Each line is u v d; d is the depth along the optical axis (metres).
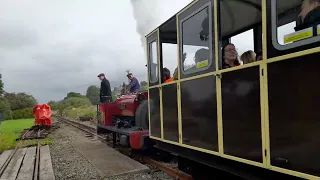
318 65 2.06
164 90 4.62
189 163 4.42
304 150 2.16
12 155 8.35
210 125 3.35
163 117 4.65
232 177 3.48
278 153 2.39
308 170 2.13
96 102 11.52
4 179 5.64
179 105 4.09
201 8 3.55
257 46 3.67
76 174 5.82
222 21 3.31
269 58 2.51
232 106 2.97
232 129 2.97
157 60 4.95
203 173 4.01
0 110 35.12
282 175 2.50
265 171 2.70
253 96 2.68
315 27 2.16
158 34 4.91
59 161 7.23
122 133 7.59
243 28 3.66
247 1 3.07
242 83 2.82
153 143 6.72
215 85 3.26
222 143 3.13
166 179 5.14
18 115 39.41
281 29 2.44
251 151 2.71
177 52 4.16
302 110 2.18
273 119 2.45
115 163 6.45
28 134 13.91
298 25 2.44
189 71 3.83
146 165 6.30
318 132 2.05
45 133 13.99
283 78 2.36
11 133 15.38
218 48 3.22
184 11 3.97
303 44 2.21
